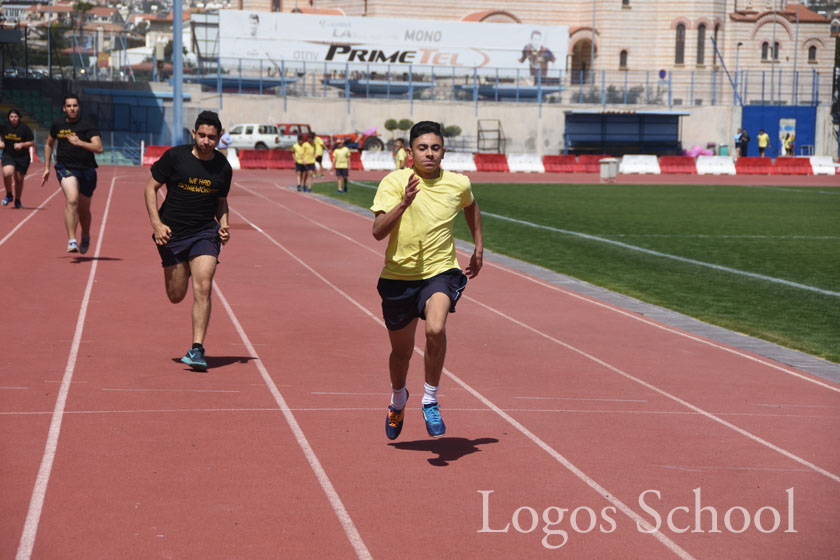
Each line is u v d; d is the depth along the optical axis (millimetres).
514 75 77938
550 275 16734
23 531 5199
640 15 91188
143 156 51656
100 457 6477
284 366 9375
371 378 9023
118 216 23125
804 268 18797
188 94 68125
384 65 75500
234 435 7094
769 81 82938
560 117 74500
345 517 5547
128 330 10766
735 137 68875
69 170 15352
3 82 62281
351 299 13312
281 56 73688
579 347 10875
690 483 6367
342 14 77688
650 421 7906
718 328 12484
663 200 36594
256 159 53531
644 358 10430
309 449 6828
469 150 73438
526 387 8938
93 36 84188
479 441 7195
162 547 5035
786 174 61219
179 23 37781
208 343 10312
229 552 5000
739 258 20172
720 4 91000
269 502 5746
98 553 4938
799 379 9758
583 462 6750
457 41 76875
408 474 6355
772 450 7184
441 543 5215
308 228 22328
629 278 16906
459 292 6867
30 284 13391
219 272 15312
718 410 8359
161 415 7543
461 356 10195
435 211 6742
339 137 68312
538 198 36469
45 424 7184
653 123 73688
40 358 9297
